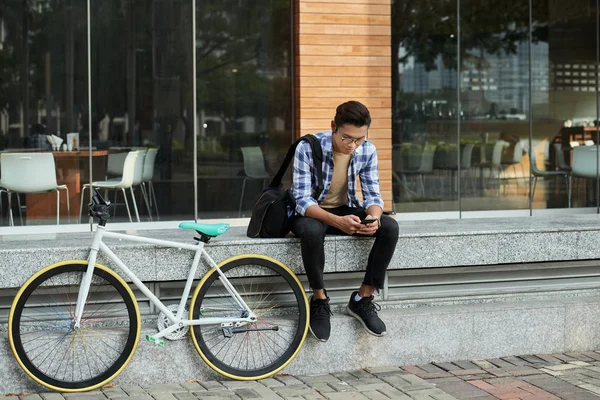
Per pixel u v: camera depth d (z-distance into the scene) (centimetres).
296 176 661
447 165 1074
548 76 1095
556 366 679
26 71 950
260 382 641
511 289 738
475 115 1080
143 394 606
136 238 628
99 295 642
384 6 1053
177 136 993
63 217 962
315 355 666
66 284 620
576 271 756
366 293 663
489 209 1088
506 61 1084
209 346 645
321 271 650
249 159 1017
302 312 657
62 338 617
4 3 946
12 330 597
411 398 596
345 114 639
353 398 598
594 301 728
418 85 1066
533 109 1093
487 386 624
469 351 699
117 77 973
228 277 654
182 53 992
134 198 980
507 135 1088
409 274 714
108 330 632
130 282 649
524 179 1096
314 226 643
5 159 947
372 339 677
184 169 995
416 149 1066
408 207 1066
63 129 961
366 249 681
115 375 617
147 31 980
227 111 1009
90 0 964
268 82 1021
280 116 1027
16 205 952
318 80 1032
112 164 973
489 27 1079
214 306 655
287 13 1026
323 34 1032
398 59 1059
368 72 1049
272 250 666
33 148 952
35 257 624
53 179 959
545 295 740
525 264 740
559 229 729
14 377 609
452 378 647
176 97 991
